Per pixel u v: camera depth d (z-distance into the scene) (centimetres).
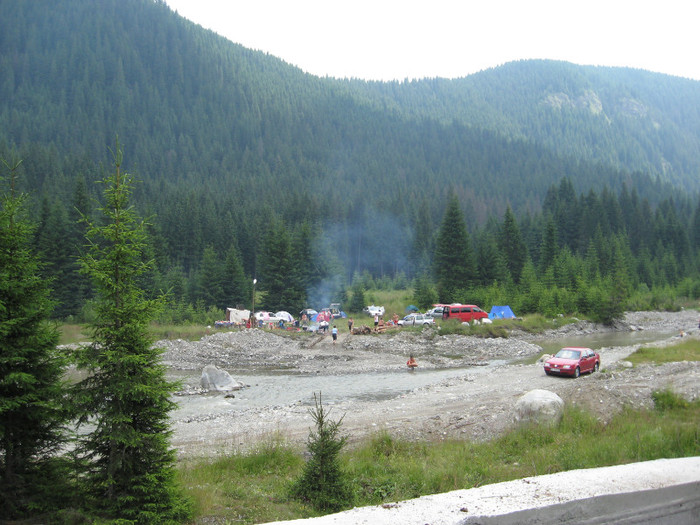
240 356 4497
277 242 7925
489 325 6028
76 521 768
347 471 1063
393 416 2105
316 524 350
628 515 398
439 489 939
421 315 6097
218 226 11312
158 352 901
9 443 807
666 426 1155
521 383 2820
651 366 2775
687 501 421
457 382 3095
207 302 7800
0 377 800
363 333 5619
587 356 3111
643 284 10819
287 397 2839
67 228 6456
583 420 1434
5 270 845
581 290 7719
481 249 9150
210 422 2161
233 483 1070
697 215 15625
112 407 822
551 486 411
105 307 862
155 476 830
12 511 779
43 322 877
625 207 16925
